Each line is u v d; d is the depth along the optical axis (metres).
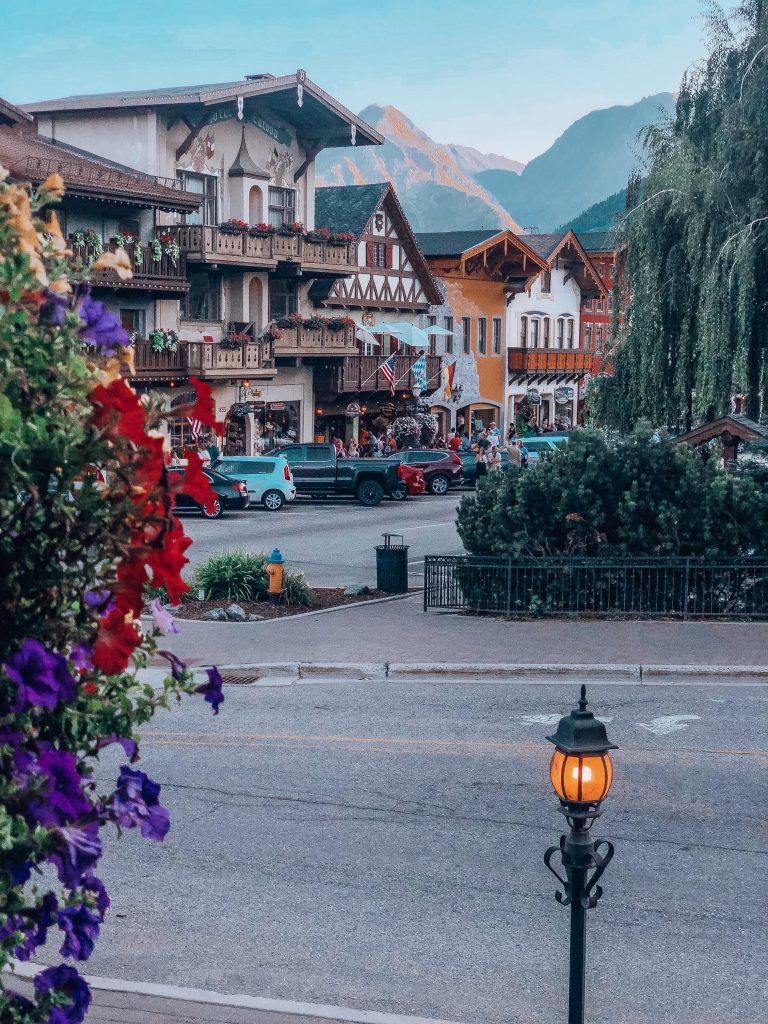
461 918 8.62
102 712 3.62
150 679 15.80
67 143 42.41
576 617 19.55
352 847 9.94
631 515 20.17
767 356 23.78
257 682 16.09
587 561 19.55
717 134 23.44
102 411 3.16
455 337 60.62
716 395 23.66
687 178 23.48
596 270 72.38
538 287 67.50
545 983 7.68
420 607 20.70
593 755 5.81
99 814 3.32
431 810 10.79
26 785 3.17
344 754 12.49
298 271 46.16
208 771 11.92
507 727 13.55
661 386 25.14
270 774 11.82
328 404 50.44
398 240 54.78
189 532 30.77
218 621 19.36
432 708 14.48
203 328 43.31
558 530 20.62
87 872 3.61
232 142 44.38
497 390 64.62
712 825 10.41
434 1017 7.25
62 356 3.27
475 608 20.20
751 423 23.28
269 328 44.66
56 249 3.40
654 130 25.27
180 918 8.66
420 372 53.38
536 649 17.30
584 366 68.81
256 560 21.70
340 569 25.44
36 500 3.09
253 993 7.56
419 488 42.06
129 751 3.70
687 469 20.14
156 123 40.78
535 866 9.55
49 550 3.27
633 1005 7.40
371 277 53.12
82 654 3.33
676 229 24.41
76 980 3.46
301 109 46.47
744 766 12.05
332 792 11.28
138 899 8.98
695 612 19.56
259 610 20.25
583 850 5.91
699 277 23.86
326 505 39.69
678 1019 7.23
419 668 16.42
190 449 3.27
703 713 14.20
